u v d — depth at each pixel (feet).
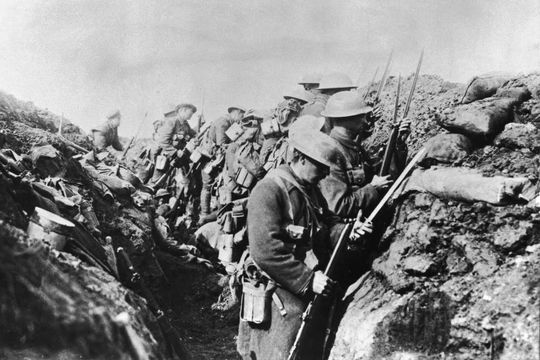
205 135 39.99
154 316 16.53
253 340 17.65
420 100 22.97
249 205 17.26
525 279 13.89
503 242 14.80
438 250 15.85
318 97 24.02
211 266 28.84
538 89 19.21
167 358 15.62
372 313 16.05
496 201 15.17
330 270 16.80
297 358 16.69
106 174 29.96
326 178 17.65
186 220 37.11
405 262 16.17
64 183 22.50
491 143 17.58
